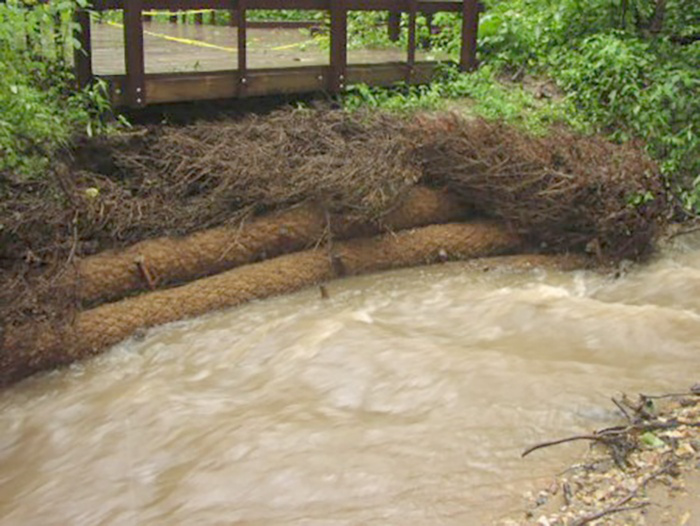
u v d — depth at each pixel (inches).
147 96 279.4
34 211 241.0
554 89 360.5
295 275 274.4
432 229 299.9
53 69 264.5
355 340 235.8
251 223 273.4
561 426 193.9
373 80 339.3
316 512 171.9
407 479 178.7
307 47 386.9
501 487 173.8
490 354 226.4
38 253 239.3
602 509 162.4
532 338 242.8
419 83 353.4
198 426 204.5
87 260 248.5
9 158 240.2
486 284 282.7
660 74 340.2
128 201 260.4
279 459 188.1
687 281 275.4
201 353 240.1
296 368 227.5
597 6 378.6
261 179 271.4
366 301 269.6
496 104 333.1
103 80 271.6
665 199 302.2
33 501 186.2
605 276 290.0
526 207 296.7
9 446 206.2
